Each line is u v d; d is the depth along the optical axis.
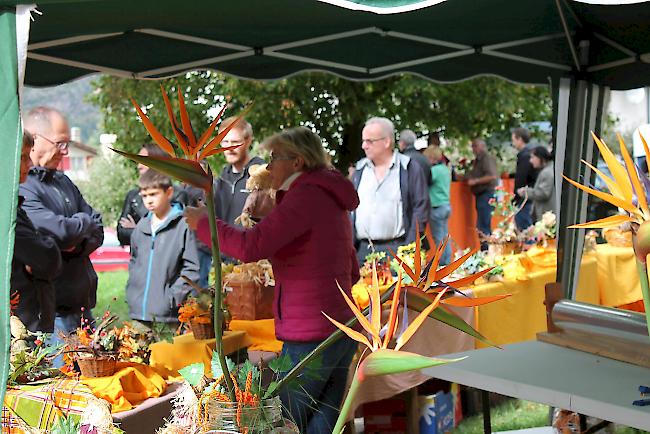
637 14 3.96
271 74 4.89
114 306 10.84
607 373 2.90
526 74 4.86
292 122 11.95
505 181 12.30
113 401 2.64
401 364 1.20
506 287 5.05
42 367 2.77
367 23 4.18
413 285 1.61
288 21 3.82
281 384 1.92
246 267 4.12
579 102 4.56
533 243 5.87
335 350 3.21
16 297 3.08
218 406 1.83
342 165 12.09
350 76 5.10
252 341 4.01
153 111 12.14
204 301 3.35
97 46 4.11
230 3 3.22
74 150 19.80
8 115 1.91
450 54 4.83
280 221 3.11
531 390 2.74
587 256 6.34
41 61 4.21
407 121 12.31
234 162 5.35
